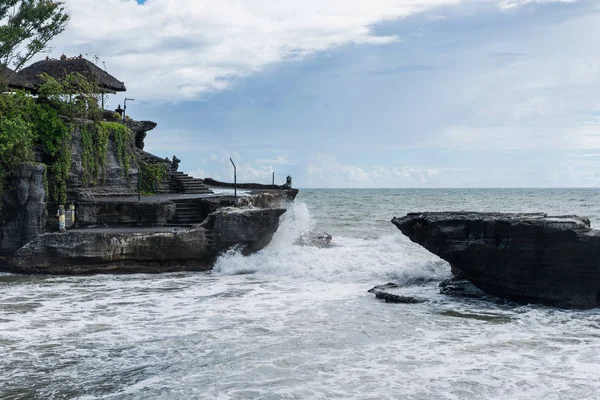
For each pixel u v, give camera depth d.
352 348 12.03
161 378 10.31
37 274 21.77
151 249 22.41
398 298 16.92
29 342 12.60
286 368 10.74
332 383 9.95
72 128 26.61
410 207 71.56
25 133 23.52
